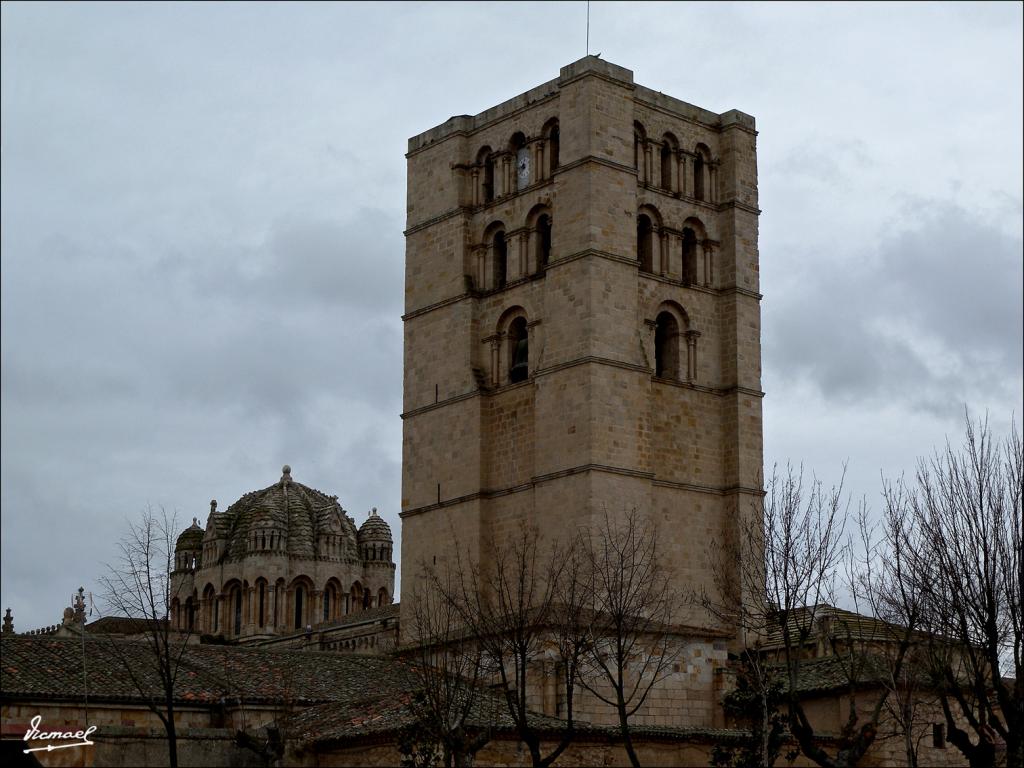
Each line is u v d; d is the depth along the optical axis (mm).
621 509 90375
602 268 92562
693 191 100125
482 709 79500
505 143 99438
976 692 71625
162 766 74938
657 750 79312
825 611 94000
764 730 72500
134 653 86438
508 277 97500
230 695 82000
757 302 99938
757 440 97875
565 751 76750
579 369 91312
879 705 69375
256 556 166375
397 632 112375
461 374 97812
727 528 95812
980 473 71625
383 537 173875
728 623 93688
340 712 80938
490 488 95625
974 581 73750
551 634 85812
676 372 97000
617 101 95500
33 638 84500
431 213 101875
